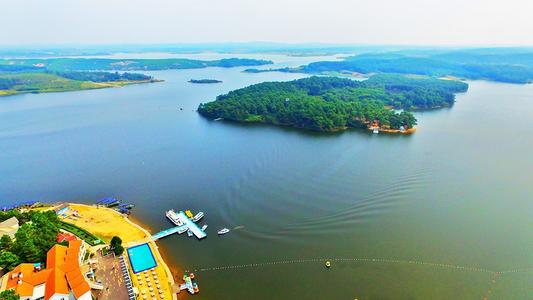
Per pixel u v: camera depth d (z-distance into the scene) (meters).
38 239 122.38
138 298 107.81
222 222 150.00
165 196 175.12
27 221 145.75
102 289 110.69
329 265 122.38
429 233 139.50
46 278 107.62
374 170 199.62
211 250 131.75
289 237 138.62
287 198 168.75
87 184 191.50
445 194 170.62
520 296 108.44
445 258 125.12
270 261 125.19
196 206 164.38
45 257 122.50
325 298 108.44
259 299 108.19
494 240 134.75
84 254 125.62
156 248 132.75
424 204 161.25
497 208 157.38
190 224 148.00
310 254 128.62
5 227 136.00
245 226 146.62
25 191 184.12
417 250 129.38
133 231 144.25
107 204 168.00
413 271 119.25
